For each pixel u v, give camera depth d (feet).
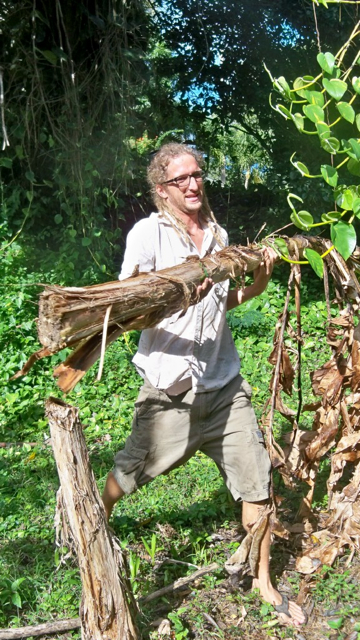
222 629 9.66
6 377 19.30
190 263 8.61
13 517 12.51
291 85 33.45
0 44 25.38
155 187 9.70
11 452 15.64
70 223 26.78
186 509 12.94
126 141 26.53
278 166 31.50
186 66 35.04
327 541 11.10
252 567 9.87
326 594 10.25
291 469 11.62
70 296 7.13
